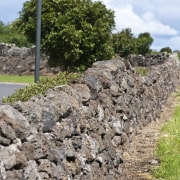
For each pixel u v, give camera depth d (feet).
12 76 104.78
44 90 20.31
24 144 12.82
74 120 17.75
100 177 20.07
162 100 51.11
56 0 53.83
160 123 40.34
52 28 54.03
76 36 52.85
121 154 25.39
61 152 15.66
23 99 18.58
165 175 23.89
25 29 55.57
